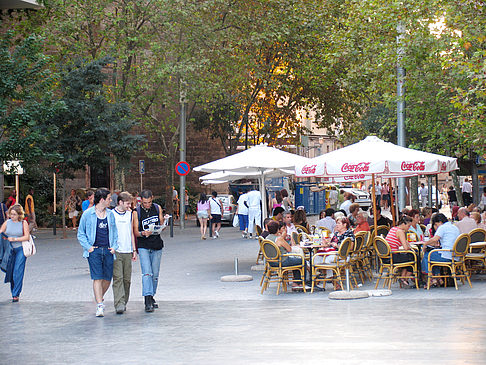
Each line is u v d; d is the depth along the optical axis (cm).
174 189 4972
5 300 1505
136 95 3753
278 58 4469
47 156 3088
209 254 2483
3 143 2875
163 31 3809
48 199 4194
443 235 1538
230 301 1420
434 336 980
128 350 941
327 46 4203
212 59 3994
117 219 1279
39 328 1144
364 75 3114
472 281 1655
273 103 4712
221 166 1920
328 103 4725
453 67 2470
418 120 2795
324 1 4275
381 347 911
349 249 1548
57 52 3928
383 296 1438
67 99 3284
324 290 1564
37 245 2934
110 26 3622
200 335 1038
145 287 1298
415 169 1669
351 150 1739
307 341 966
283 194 3047
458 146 2784
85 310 1331
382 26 2781
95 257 1244
